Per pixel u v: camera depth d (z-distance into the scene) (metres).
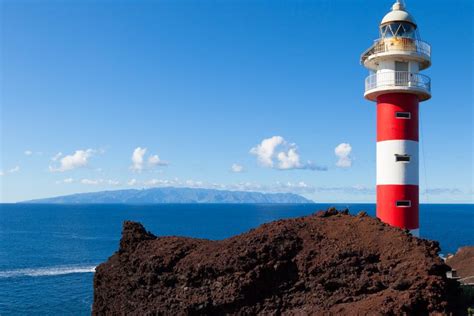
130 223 28.59
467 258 47.38
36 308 54.69
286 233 23.33
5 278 72.19
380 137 35.09
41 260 91.56
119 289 25.78
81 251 105.25
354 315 18.23
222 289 21.53
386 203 34.25
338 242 22.47
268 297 21.00
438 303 18.59
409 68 34.62
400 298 18.45
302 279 21.16
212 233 148.75
